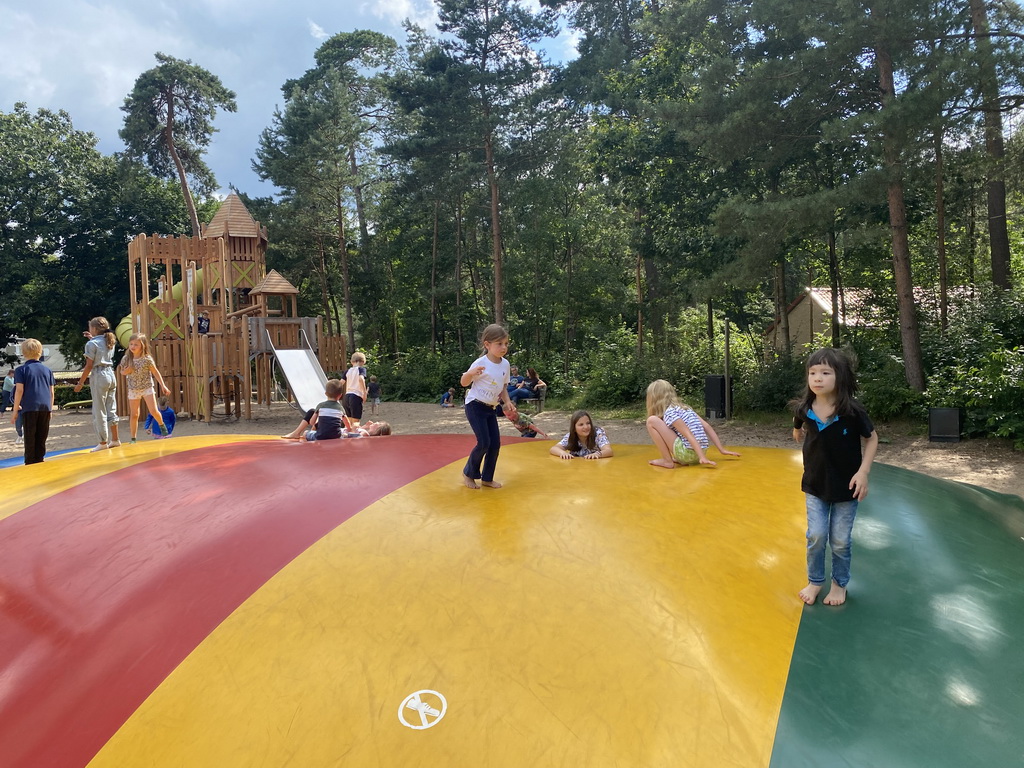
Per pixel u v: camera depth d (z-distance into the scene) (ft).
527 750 7.24
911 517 13.12
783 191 62.90
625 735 7.39
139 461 17.60
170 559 11.14
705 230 61.72
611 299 110.22
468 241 134.62
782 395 58.85
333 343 74.74
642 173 67.62
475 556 10.66
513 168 98.02
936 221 65.05
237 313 67.67
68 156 134.10
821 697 7.97
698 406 67.62
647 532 11.62
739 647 8.72
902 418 47.44
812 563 9.79
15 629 10.05
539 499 13.28
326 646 8.76
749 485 14.75
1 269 121.90
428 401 100.89
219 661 8.69
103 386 25.89
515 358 107.86
